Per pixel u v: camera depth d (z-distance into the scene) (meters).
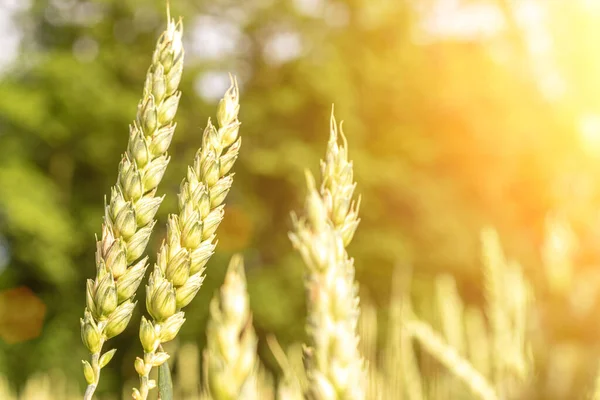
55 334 18.19
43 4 21.39
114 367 13.84
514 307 1.03
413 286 18.75
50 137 19.78
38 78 20.44
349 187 0.34
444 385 1.06
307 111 21.88
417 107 23.20
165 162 0.41
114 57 20.73
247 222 19.95
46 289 19.08
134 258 0.41
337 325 0.28
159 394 0.41
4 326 18.00
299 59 22.41
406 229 20.73
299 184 19.66
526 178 20.81
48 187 19.34
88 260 19.66
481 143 21.91
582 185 1.75
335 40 23.67
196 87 19.95
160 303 0.40
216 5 22.56
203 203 0.40
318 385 0.28
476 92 22.38
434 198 21.22
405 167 22.25
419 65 23.77
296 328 17.73
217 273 17.39
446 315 1.22
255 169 20.02
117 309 0.40
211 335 0.28
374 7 23.59
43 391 2.58
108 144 19.98
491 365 1.07
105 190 20.11
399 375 1.02
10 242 18.83
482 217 21.61
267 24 22.69
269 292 18.09
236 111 0.41
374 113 23.30
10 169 19.02
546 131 19.33
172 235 0.40
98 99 19.67
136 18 21.36
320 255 0.29
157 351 0.41
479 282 20.27
